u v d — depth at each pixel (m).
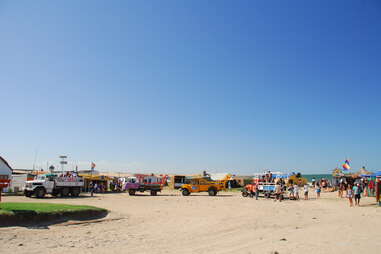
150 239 9.92
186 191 35.72
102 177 42.03
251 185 32.97
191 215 16.31
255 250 8.28
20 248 8.10
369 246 8.70
